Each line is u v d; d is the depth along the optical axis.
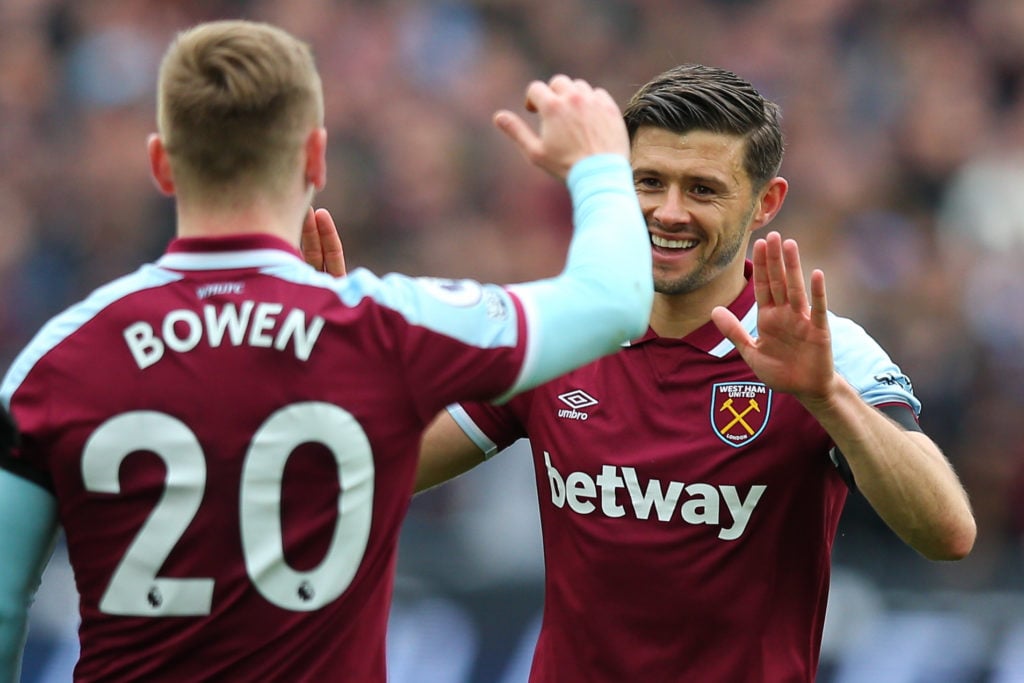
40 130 39.03
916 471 10.70
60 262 35.84
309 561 8.98
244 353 8.91
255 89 8.93
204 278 9.07
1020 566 22.52
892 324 31.80
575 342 8.97
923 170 38.97
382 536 9.24
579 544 12.13
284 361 8.91
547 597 12.52
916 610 21.80
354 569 9.12
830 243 34.84
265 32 9.18
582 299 8.94
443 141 38.06
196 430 8.87
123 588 8.97
